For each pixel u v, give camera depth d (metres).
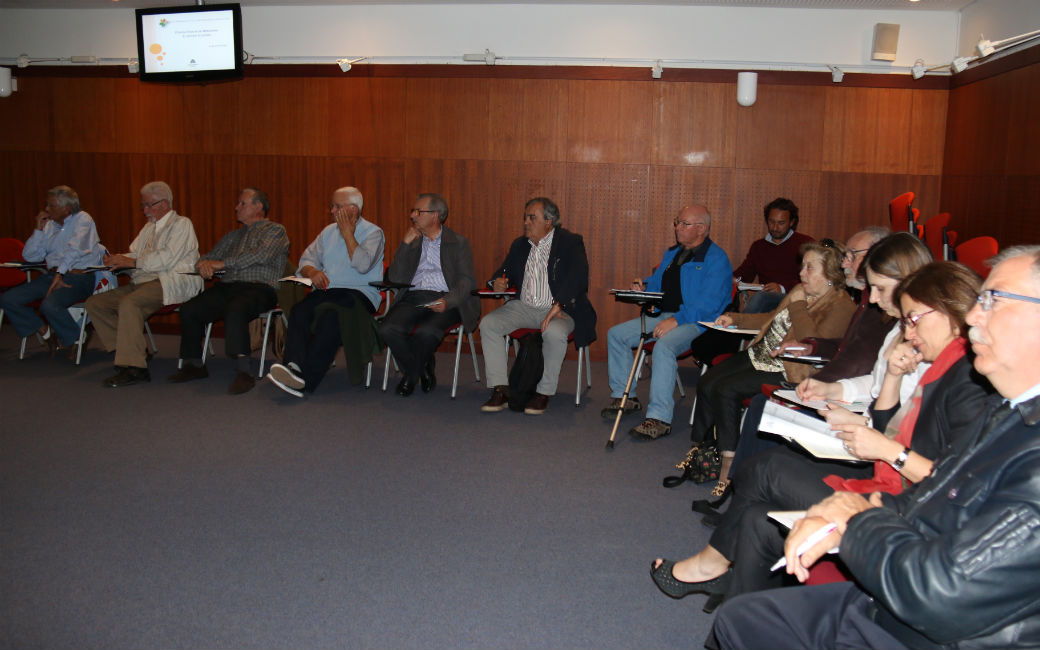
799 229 5.61
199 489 2.96
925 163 5.50
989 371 1.13
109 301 4.93
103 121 6.21
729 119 5.57
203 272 4.72
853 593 1.37
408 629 2.01
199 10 5.50
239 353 4.45
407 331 4.47
